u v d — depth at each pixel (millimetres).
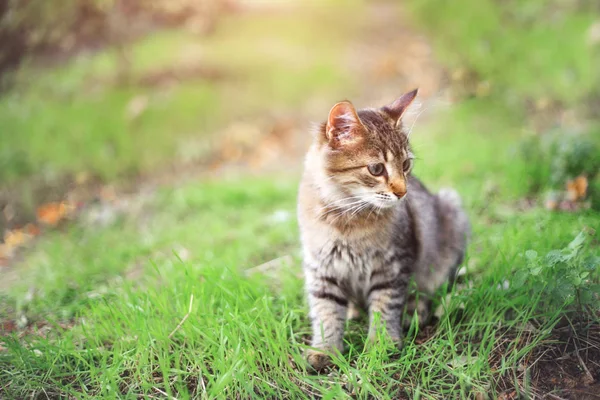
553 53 2164
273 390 1013
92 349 1062
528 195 1345
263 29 3012
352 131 1061
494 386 1005
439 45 2494
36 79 2146
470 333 1054
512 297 1075
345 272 1090
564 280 1022
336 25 3107
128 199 1601
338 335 1082
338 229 1072
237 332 1056
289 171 1774
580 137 1357
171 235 1394
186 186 1642
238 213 1475
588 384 997
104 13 2137
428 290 1148
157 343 1057
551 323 1045
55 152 1814
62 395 1025
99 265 1307
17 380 1041
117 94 2123
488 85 1880
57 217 1523
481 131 1759
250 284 1143
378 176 1063
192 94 2199
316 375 1039
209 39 2789
